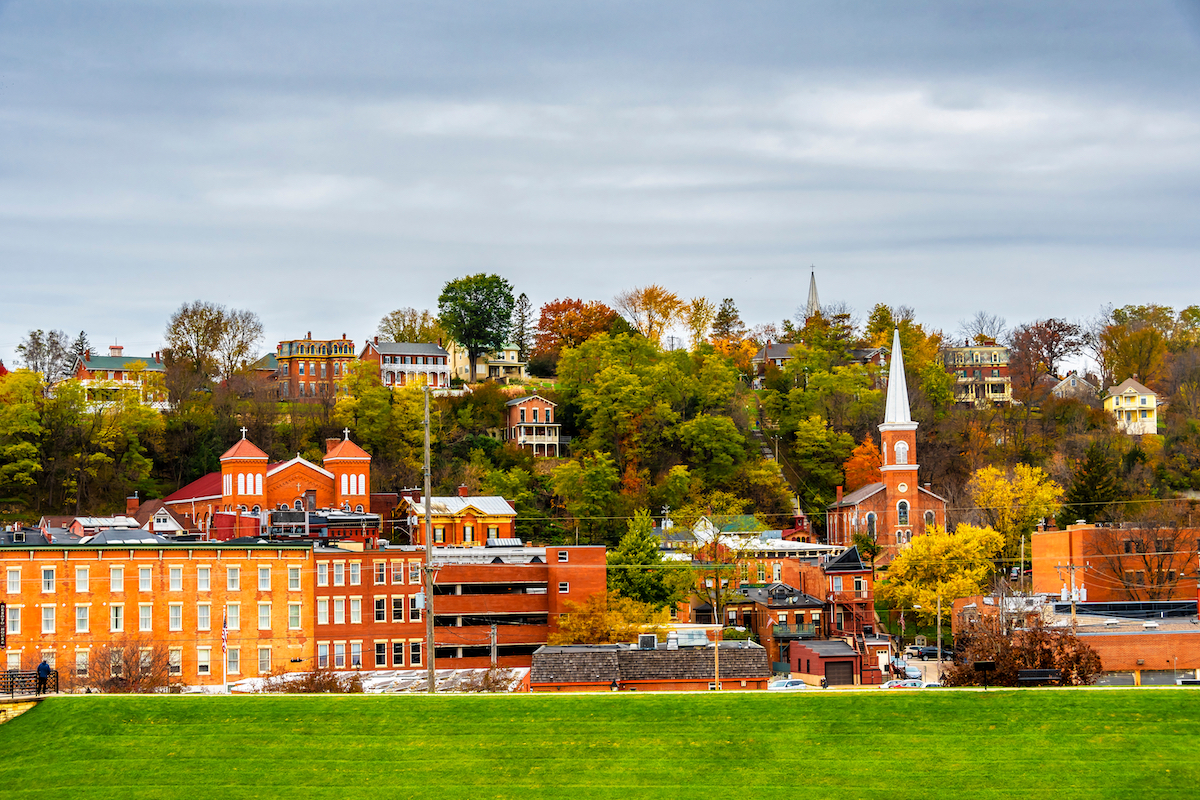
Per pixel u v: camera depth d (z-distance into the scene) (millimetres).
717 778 98688
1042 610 166125
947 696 109000
